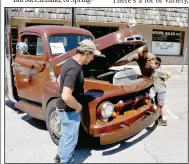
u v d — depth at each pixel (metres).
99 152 3.83
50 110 4.02
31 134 4.50
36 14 10.95
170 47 14.62
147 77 4.81
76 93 3.09
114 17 12.03
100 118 3.54
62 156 3.31
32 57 4.72
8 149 3.92
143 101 4.38
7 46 5.41
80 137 3.77
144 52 4.79
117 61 5.00
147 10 12.75
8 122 5.10
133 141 4.22
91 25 12.59
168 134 4.50
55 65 4.12
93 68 4.76
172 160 3.58
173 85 9.24
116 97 3.77
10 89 5.56
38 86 4.54
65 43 4.84
